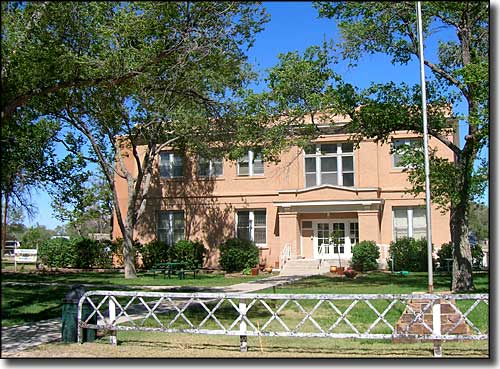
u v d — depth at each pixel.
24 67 10.12
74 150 23.83
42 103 13.19
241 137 18.59
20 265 36.66
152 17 11.33
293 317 12.75
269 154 19.28
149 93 13.23
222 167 30.66
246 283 21.20
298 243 28.31
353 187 27.52
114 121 19.33
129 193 25.05
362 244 26.23
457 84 16.41
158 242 30.14
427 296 8.27
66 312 9.76
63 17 11.05
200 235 30.56
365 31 16.64
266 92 18.23
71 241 31.33
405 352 8.62
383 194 27.70
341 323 11.59
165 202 31.28
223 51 12.27
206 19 11.16
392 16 16.28
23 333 10.61
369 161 27.95
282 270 26.86
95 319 10.02
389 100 17.98
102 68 11.01
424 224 27.23
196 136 21.31
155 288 19.02
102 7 11.60
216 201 30.50
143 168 25.14
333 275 24.42
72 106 14.20
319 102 17.61
